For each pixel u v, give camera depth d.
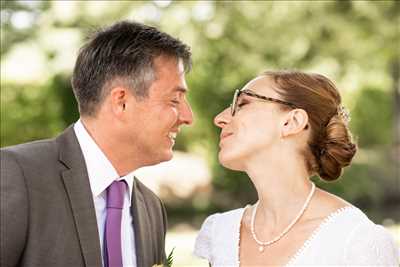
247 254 2.69
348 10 13.13
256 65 13.62
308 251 2.52
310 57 13.55
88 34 2.93
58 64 13.13
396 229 11.84
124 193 2.90
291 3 12.96
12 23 13.40
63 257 2.61
